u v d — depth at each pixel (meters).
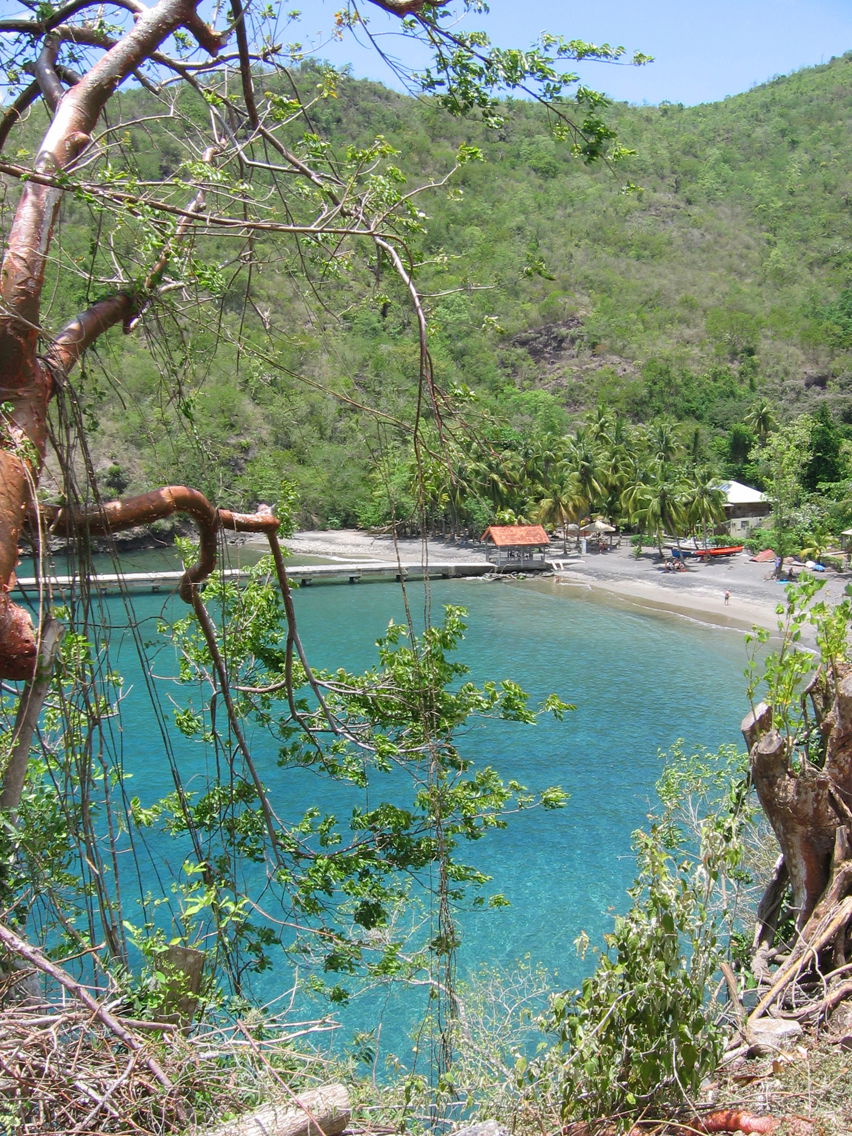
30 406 6.15
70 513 6.45
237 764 26.36
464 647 47.09
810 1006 8.04
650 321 127.12
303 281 8.38
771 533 73.62
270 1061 5.89
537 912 20.56
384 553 76.00
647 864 6.31
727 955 10.12
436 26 7.27
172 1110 4.88
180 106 8.01
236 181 6.62
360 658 41.69
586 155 7.43
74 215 8.70
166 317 7.37
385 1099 6.99
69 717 6.86
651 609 57.75
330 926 13.94
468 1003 11.48
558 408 100.25
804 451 70.00
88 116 6.64
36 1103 4.63
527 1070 6.21
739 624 52.84
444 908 8.39
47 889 6.48
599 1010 5.88
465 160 7.29
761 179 168.88
